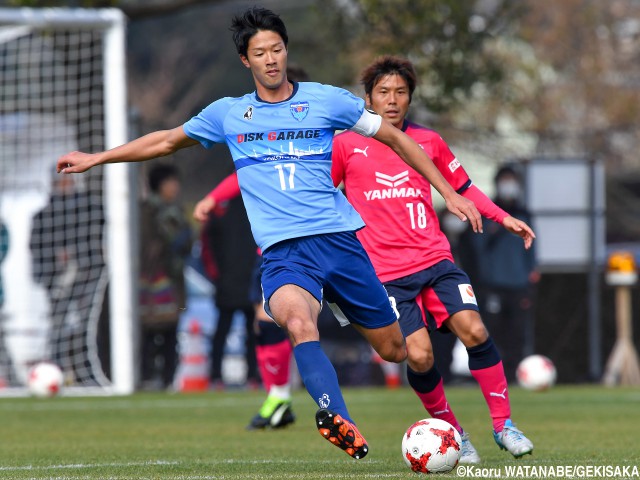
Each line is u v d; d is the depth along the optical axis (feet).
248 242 162.20
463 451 74.95
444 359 173.68
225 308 163.32
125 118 162.71
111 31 163.32
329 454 82.28
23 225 170.60
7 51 181.47
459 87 219.41
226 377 196.75
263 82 65.57
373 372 185.98
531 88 308.60
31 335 170.19
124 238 160.76
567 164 180.75
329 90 66.54
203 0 215.72
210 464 74.33
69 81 180.04
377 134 66.69
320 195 66.08
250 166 66.33
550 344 181.78
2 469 71.97
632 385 178.19
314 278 65.00
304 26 308.40
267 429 106.93
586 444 89.10
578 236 181.27
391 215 79.00
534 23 315.99
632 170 322.14
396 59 80.18
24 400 150.61
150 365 174.29
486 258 170.50
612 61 319.47
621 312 180.45
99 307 168.86
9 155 172.24
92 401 147.54
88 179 167.63
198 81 384.88
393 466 71.82
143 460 78.38
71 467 73.05
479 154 304.91
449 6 213.25
